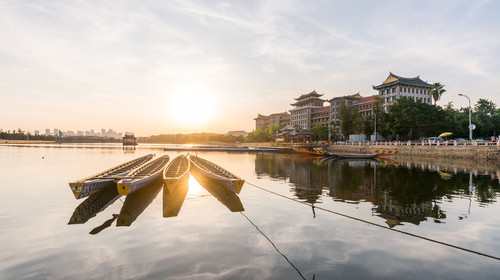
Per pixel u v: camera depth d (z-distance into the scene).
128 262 6.46
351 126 87.81
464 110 85.88
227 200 12.90
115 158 43.06
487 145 38.34
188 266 6.27
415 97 87.25
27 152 55.62
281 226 9.11
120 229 8.67
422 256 6.91
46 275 5.90
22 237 8.01
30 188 15.73
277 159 44.97
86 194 11.51
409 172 25.17
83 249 7.18
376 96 77.19
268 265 6.33
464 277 5.92
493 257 6.88
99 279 5.72
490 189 16.12
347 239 7.96
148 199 12.68
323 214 10.57
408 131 65.25
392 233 8.48
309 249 7.25
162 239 7.86
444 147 44.91
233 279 5.70
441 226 9.19
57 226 8.95
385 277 5.88
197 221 9.55
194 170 24.12
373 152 48.22
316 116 126.94
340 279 5.77
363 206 11.88
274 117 168.12
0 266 6.29
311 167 30.45
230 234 8.31
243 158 47.38
